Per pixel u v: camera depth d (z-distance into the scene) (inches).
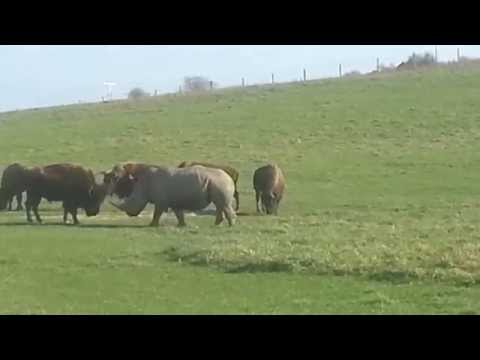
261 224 1456.7
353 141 2819.9
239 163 2500.0
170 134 2987.2
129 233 1321.4
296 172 2352.4
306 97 3654.0
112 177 1537.9
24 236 1272.1
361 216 1624.0
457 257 951.0
